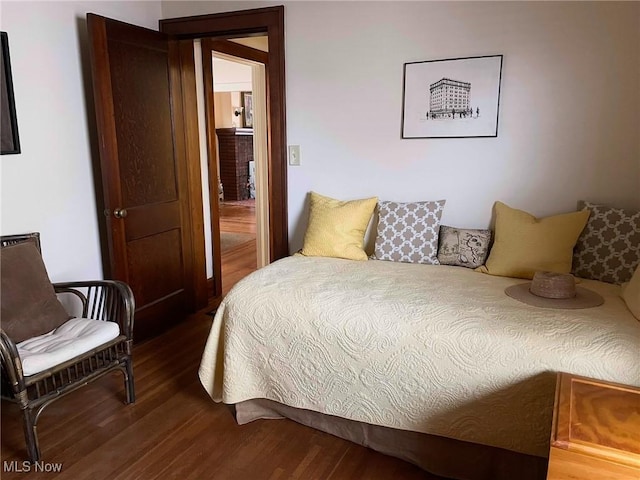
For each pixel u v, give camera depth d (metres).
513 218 2.56
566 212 2.62
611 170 2.49
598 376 1.67
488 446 1.89
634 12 2.32
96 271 3.06
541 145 2.60
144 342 3.22
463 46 2.67
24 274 2.33
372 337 1.98
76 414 2.39
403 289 2.24
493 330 1.84
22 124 2.54
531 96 2.58
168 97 3.25
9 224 2.52
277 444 2.17
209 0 3.19
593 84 2.45
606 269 2.39
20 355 2.02
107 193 2.80
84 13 2.83
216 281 4.06
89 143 2.93
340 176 3.09
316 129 3.09
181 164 3.42
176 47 3.30
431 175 2.87
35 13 2.55
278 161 3.21
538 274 2.20
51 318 2.38
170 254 3.40
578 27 2.43
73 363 2.12
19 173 2.55
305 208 3.22
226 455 2.09
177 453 2.10
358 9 2.85
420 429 1.96
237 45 3.95
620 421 1.39
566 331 1.80
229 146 9.89
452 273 2.53
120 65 2.83
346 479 1.96
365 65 2.90
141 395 2.57
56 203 2.77
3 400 2.00
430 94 2.78
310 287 2.28
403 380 1.96
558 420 1.39
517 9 2.53
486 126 2.69
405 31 2.78
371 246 3.04
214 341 2.33
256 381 2.26
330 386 2.10
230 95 9.99
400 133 2.89
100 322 2.38
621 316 1.92
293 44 3.04
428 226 2.78
